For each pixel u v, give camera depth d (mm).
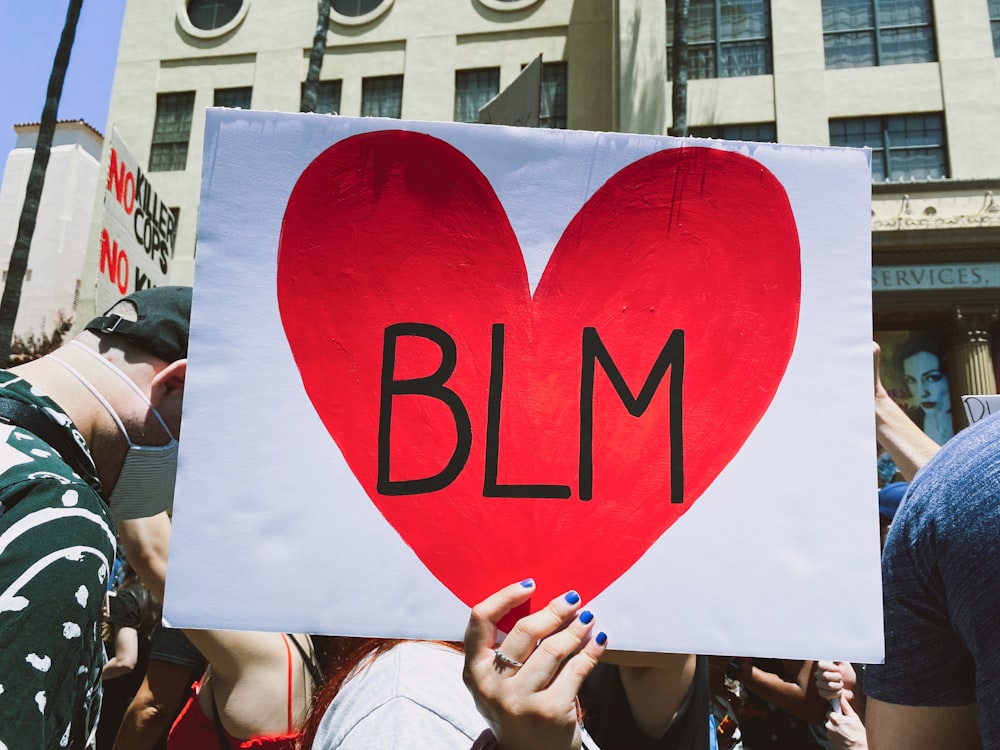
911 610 1061
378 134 1058
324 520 995
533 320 1051
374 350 1032
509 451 1023
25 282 27047
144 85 16469
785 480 1027
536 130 1072
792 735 2789
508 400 1033
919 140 13336
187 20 16578
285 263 1034
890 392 12914
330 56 16031
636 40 14266
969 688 1043
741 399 1044
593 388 1040
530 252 1057
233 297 1023
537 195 1064
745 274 1065
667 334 1054
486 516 1008
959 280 12492
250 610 971
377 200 1052
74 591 928
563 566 1000
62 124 29016
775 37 13961
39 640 889
